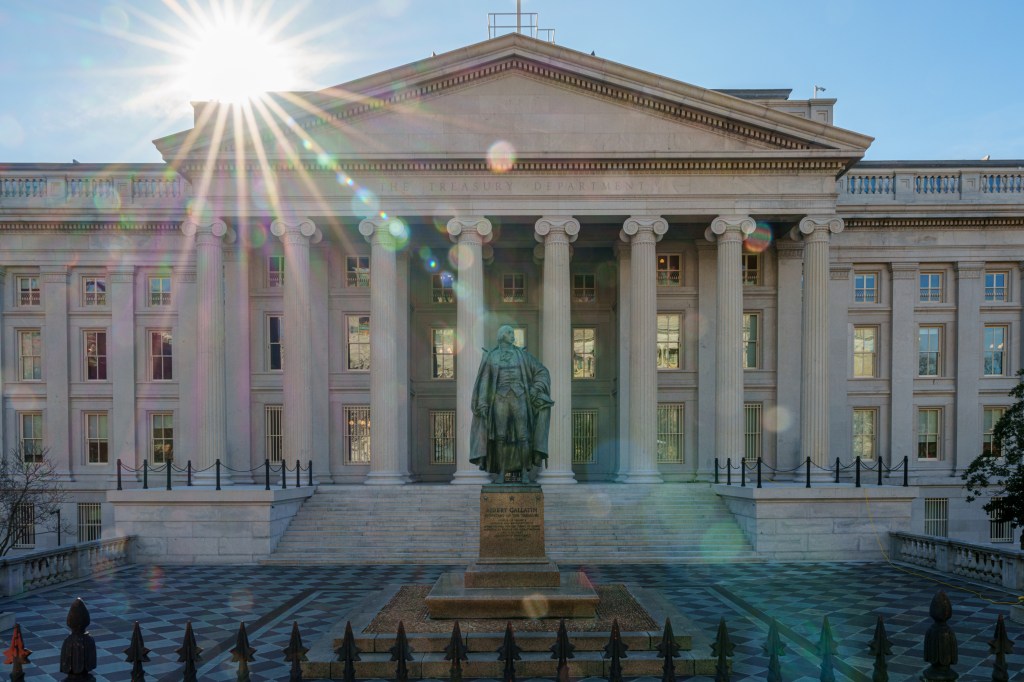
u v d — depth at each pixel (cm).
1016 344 3934
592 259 3925
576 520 2750
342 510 2839
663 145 3272
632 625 1254
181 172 3231
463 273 3225
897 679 1204
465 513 2798
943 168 3991
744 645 1380
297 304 3238
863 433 3925
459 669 772
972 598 1845
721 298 3244
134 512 2562
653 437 3216
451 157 3173
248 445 3591
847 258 3884
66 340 3881
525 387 1492
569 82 3269
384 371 3216
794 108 3797
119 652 1391
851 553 2552
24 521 3388
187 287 3803
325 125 3241
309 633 1514
